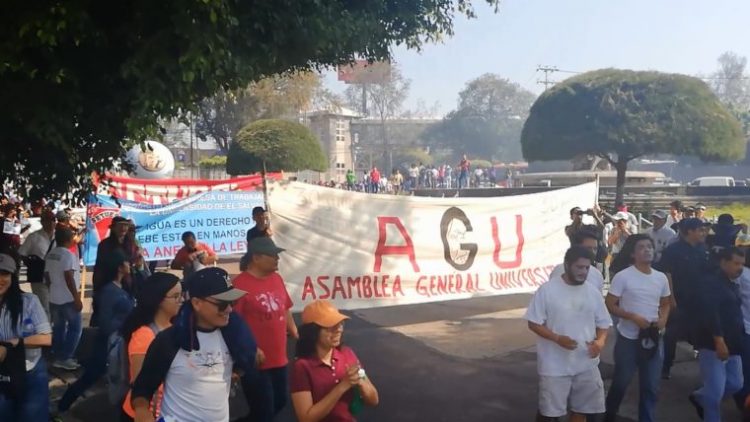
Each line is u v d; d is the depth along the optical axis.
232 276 14.89
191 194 14.95
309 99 44.22
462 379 8.16
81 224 14.90
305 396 3.89
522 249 12.17
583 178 27.23
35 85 5.41
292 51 6.43
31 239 9.60
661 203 23.31
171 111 5.48
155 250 14.49
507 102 75.94
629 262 6.88
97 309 6.84
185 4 5.06
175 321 3.68
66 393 6.72
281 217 9.85
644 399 6.16
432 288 11.15
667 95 18.83
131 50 5.54
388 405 7.20
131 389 3.99
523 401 7.35
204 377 3.64
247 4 5.85
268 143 29.88
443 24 8.08
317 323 3.95
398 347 9.67
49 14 4.93
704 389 6.00
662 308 6.19
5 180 7.94
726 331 6.00
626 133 18.62
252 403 5.42
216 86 5.92
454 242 11.41
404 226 10.90
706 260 7.44
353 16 6.96
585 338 5.55
